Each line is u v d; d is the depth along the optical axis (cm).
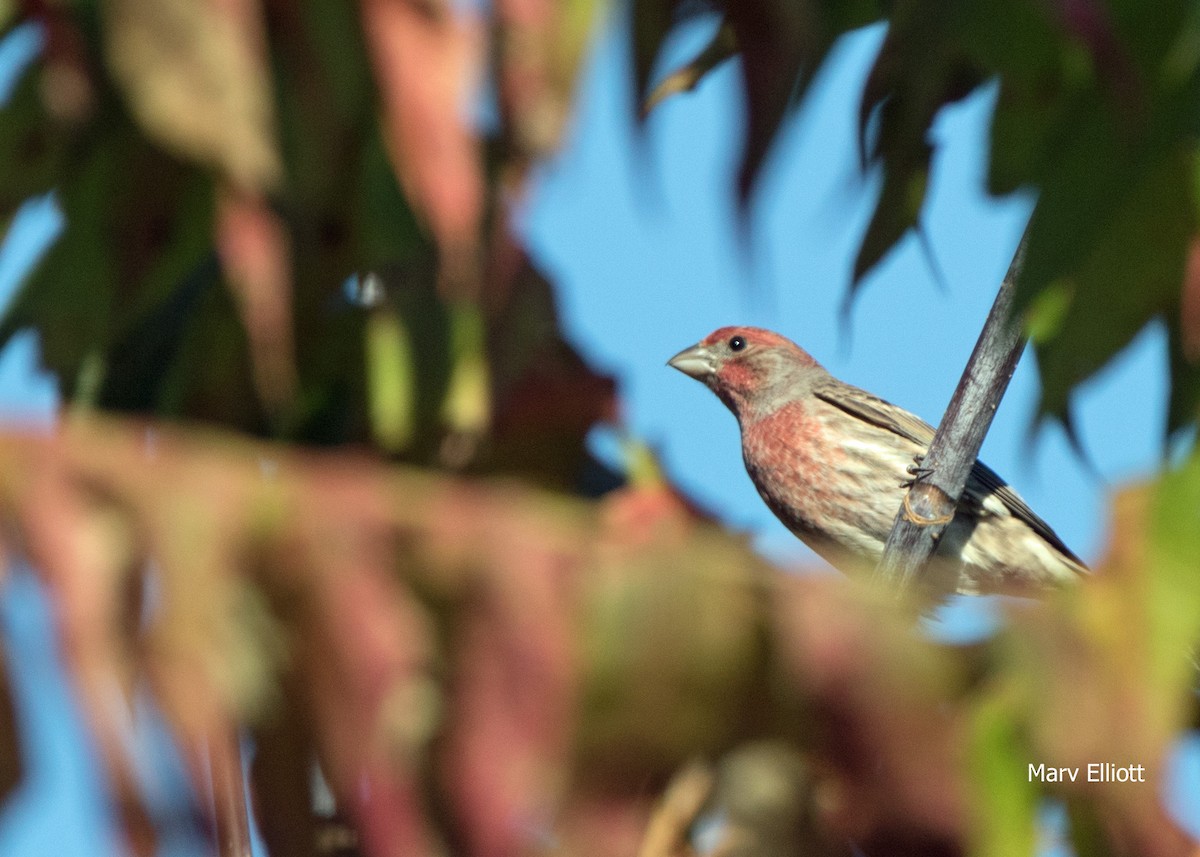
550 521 424
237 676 396
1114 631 399
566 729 402
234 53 430
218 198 453
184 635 388
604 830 401
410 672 407
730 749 414
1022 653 404
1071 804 408
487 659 408
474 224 421
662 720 410
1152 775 395
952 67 674
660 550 417
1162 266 501
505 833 389
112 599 385
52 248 652
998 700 405
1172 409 545
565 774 403
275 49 476
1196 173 490
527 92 422
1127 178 496
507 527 420
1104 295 507
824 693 408
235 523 406
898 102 605
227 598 397
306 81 478
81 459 402
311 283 723
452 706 406
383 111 423
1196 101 486
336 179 616
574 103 422
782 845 425
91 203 620
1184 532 399
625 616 410
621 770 409
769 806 421
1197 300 498
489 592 412
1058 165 506
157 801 347
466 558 415
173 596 393
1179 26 484
